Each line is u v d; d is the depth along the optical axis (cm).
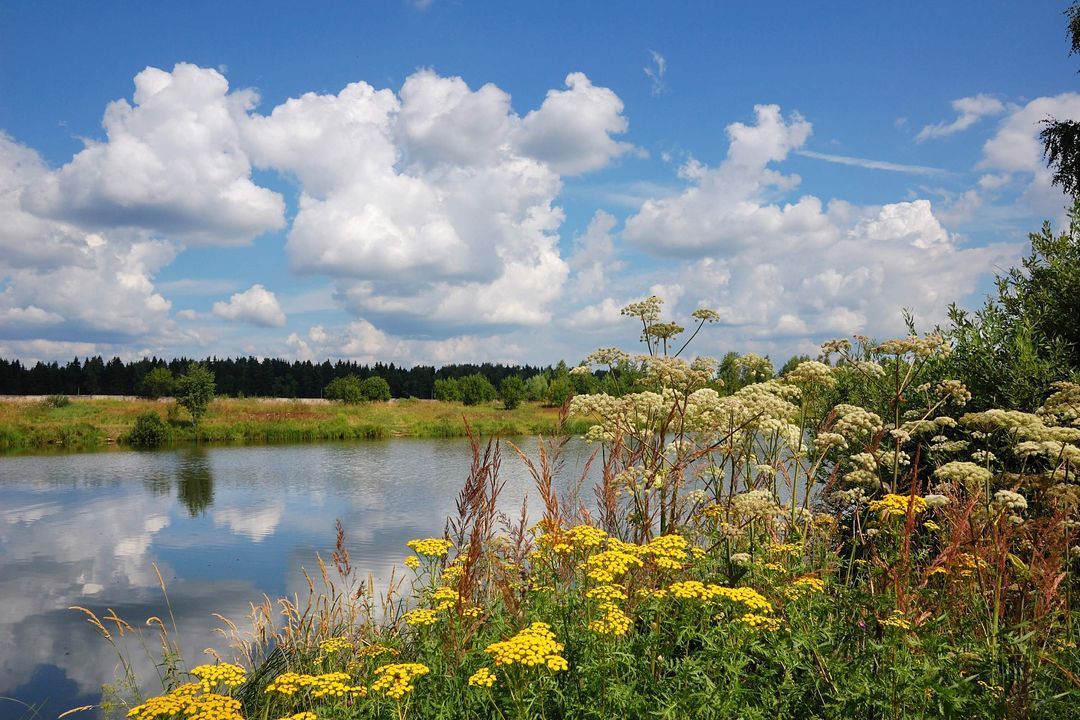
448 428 5122
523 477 2331
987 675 362
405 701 394
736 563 451
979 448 821
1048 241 1011
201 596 1256
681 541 452
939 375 925
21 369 10994
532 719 366
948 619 400
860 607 408
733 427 594
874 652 365
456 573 502
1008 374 870
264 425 4894
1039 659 354
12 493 2423
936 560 440
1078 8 1391
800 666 371
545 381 7400
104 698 856
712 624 428
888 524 491
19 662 982
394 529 1783
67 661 985
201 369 5012
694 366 641
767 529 555
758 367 780
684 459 578
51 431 4300
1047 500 512
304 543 1644
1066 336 948
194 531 1800
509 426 5269
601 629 372
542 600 463
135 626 1112
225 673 408
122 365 11356
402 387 13362
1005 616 441
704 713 343
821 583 418
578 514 648
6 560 1531
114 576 1402
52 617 1169
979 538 450
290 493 2400
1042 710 336
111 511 2080
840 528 610
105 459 3497
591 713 362
